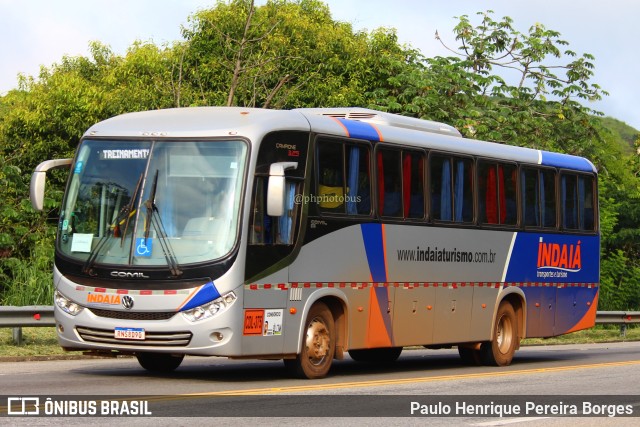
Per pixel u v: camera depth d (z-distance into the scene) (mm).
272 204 14070
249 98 34125
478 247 19609
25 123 36969
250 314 14383
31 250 28922
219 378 15539
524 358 23219
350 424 10891
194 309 14047
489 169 20109
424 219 18156
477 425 11172
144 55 37906
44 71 45000
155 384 14234
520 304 21016
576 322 22703
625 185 47875
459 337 19109
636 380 16844
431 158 18453
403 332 17594
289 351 15125
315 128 15719
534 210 21406
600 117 38625
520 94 37344
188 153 14609
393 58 36625
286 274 15000
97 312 14461
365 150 16844
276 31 36156
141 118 15250
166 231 14328
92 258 14508
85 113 36875
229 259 14133
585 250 23000
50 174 36812
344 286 16188
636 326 38156
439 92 35875
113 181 14773
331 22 40719
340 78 36906
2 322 18344
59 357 18453
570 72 37812
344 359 22078
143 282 14203
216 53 36781
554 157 22234
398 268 17422
